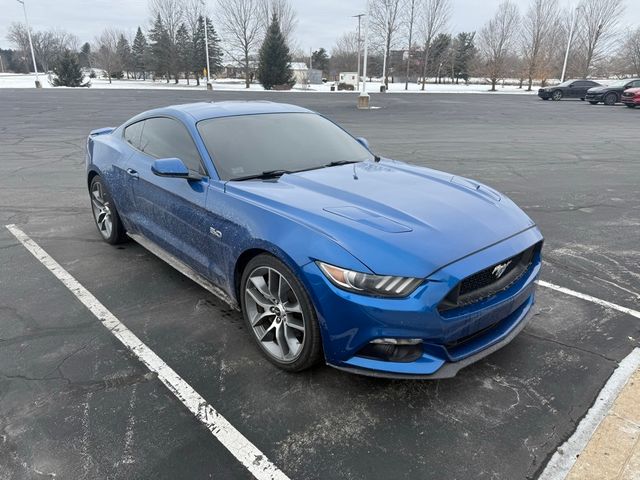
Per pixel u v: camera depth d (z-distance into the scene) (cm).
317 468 222
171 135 392
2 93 3362
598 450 230
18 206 646
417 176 354
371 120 1867
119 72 8550
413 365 244
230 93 3675
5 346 317
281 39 4944
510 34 5697
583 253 489
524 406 261
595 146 1262
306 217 269
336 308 244
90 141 525
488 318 260
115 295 391
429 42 5416
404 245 246
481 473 219
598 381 282
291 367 283
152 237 414
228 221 306
